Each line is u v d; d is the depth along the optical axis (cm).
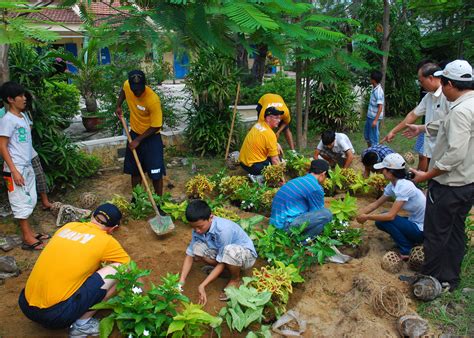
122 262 336
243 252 358
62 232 324
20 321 343
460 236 358
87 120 945
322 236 415
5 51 497
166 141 756
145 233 483
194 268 412
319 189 437
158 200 521
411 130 462
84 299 308
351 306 352
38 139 571
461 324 331
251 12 302
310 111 950
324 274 397
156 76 857
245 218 512
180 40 337
